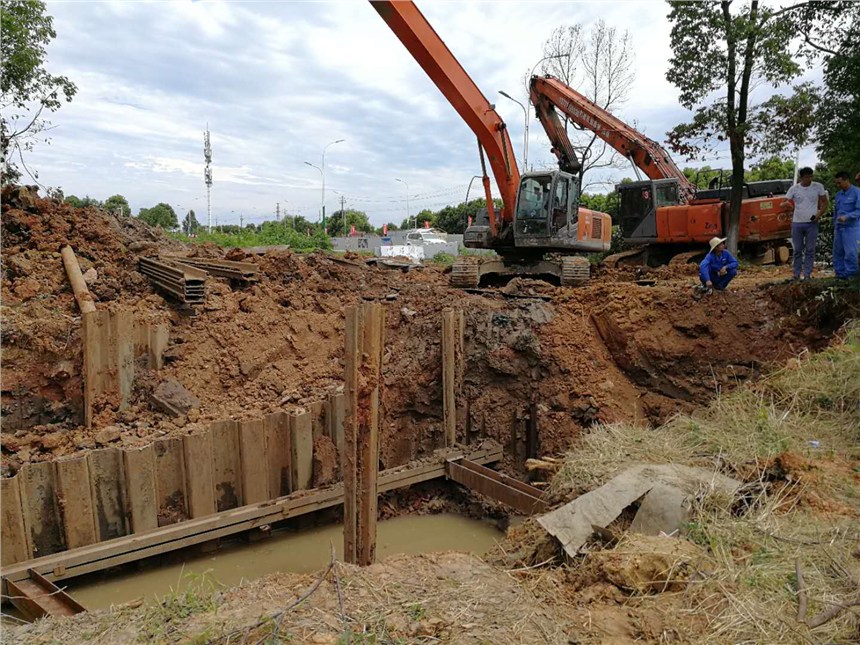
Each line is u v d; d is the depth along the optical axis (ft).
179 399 28.96
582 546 15.31
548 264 44.60
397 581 13.29
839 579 12.26
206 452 25.32
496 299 39.68
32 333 26.84
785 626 11.05
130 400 29.14
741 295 32.96
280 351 34.19
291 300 37.24
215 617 11.60
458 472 30.58
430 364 35.63
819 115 38.04
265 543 26.48
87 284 32.19
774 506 15.26
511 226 44.60
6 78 38.22
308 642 10.63
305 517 27.73
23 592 19.56
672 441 20.30
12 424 26.35
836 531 13.89
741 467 17.47
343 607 11.89
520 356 35.04
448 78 37.83
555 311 36.70
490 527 29.45
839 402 20.97
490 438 34.55
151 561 24.06
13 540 21.04
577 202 43.78
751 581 12.41
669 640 11.27
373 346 19.30
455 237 153.89
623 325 34.58
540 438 33.27
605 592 13.20
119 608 12.66
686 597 12.46
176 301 33.65
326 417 29.32
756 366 31.14
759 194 50.67
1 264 31.04
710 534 14.21
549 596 13.32
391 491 30.48
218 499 26.27
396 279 45.09
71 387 27.76
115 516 23.67
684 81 41.57
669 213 49.70
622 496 16.25
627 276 47.32
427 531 28.99
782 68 37.70
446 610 12.01
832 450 18.39
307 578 13.43
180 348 31.32
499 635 11.30
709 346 32.48
